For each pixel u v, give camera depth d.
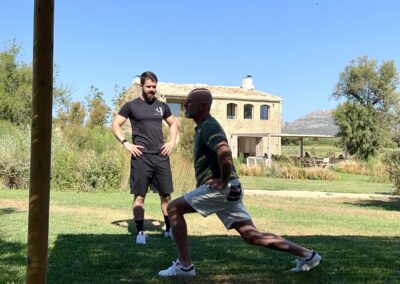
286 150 55.12
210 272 4.70
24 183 14.65
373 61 51.06
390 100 50.41
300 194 17.52
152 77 6.36
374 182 26.72
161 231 7.55
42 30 2.80
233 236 7.22
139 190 6.30
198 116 4.43
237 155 40.88
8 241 6.10
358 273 4.79
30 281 2.84
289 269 4.85
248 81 45.72
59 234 6.82
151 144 6.35
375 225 10.03
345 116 50.84
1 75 30.39
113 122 6.40
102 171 14.77
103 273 4.64
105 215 9.38
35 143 2.82
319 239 7.14
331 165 36.88
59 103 29.78
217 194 4.32
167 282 4.34
